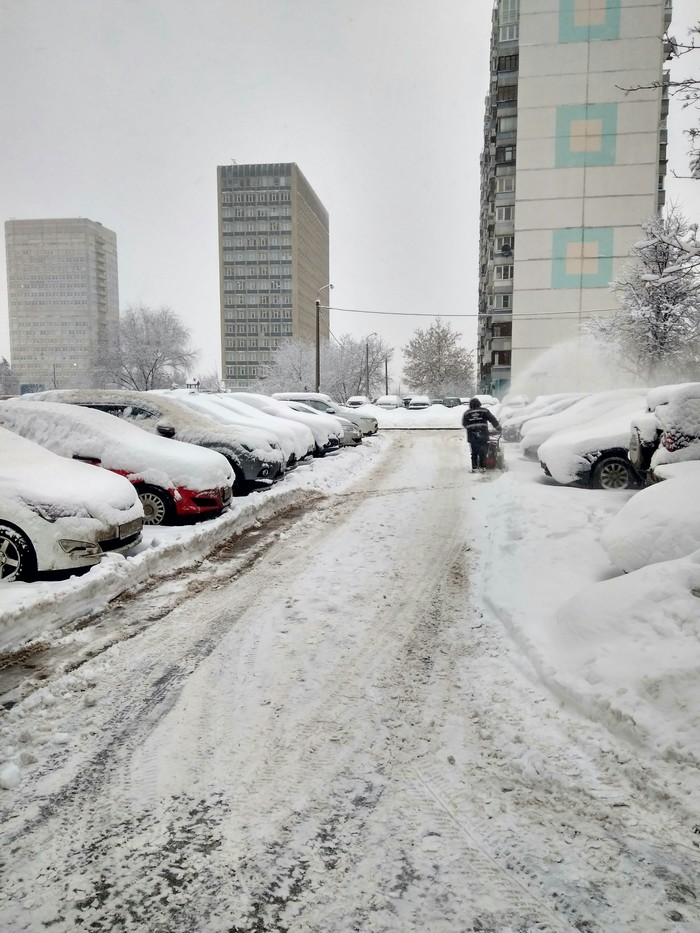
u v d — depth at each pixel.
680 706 3.09
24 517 5.29
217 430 10.21
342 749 3.16
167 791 2.82
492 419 13.49
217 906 2.17
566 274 49.00
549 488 9.77
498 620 4.86
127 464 7.87
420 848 2.46
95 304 141.38
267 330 140.75
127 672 4.02
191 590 5.68
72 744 3.20
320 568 6.39
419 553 6.93
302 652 4.34
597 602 4.17
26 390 106.19
